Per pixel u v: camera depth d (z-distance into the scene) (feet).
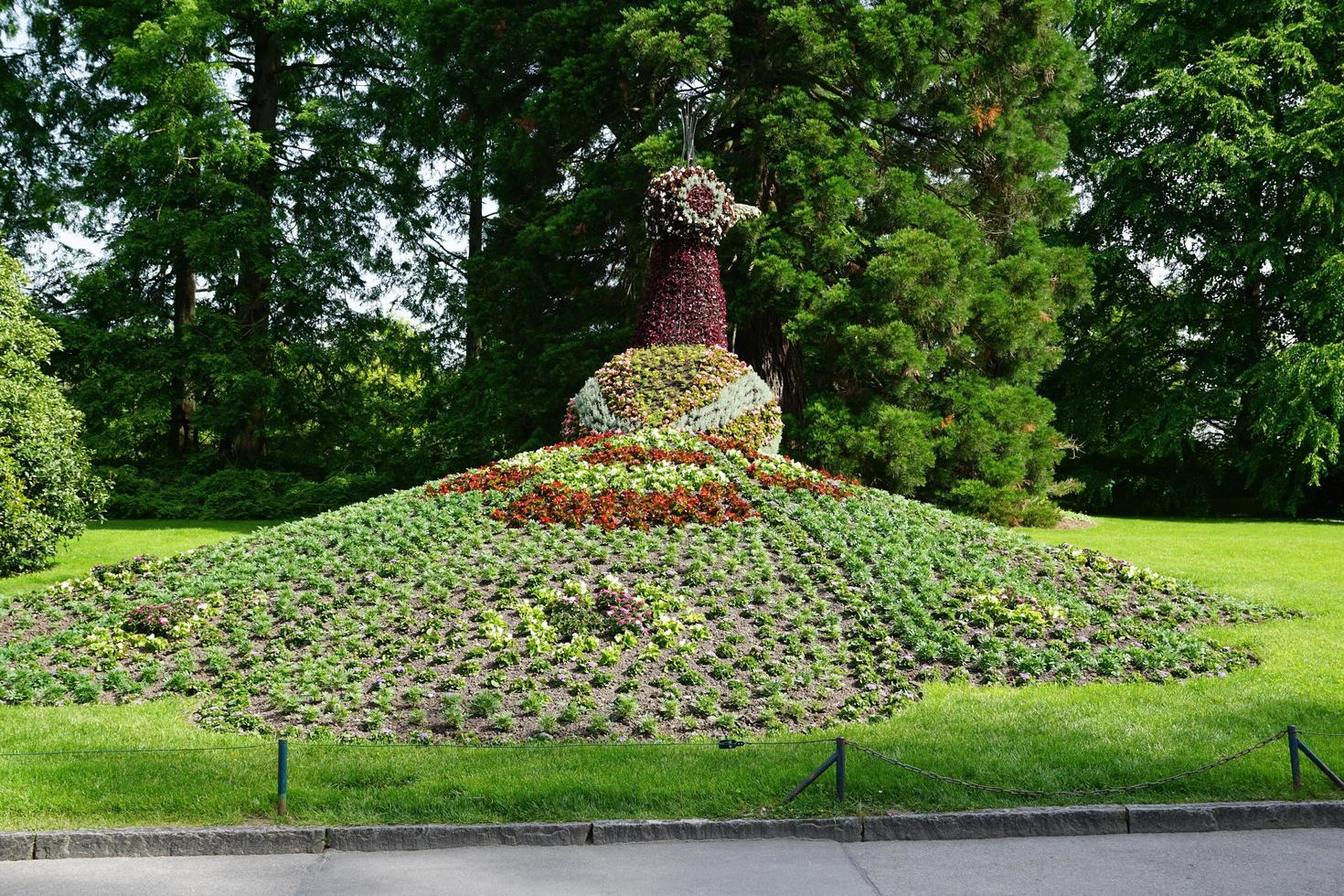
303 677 25.35
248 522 71.31
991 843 17.63
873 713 24.12
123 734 22.67
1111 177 86.38
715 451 41.98
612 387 45.93
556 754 21.02
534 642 26.50
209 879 16.20
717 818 17.95
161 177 85.46
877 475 67.05
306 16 86.79
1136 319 88.74
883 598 30.58
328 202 93.30
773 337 70.28
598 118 69.51
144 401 84.02
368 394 98.17
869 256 68.23
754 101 65.26
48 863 16.83
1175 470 89.61
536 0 72.23
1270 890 15.72
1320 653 29.27
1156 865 16.66
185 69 78.74
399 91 89.86
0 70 90.38
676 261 49.03
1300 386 73.97
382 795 18.72
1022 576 35.29
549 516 35.58
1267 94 79.92
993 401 66.03
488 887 15.83
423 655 26.63
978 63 66.69
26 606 32.89
